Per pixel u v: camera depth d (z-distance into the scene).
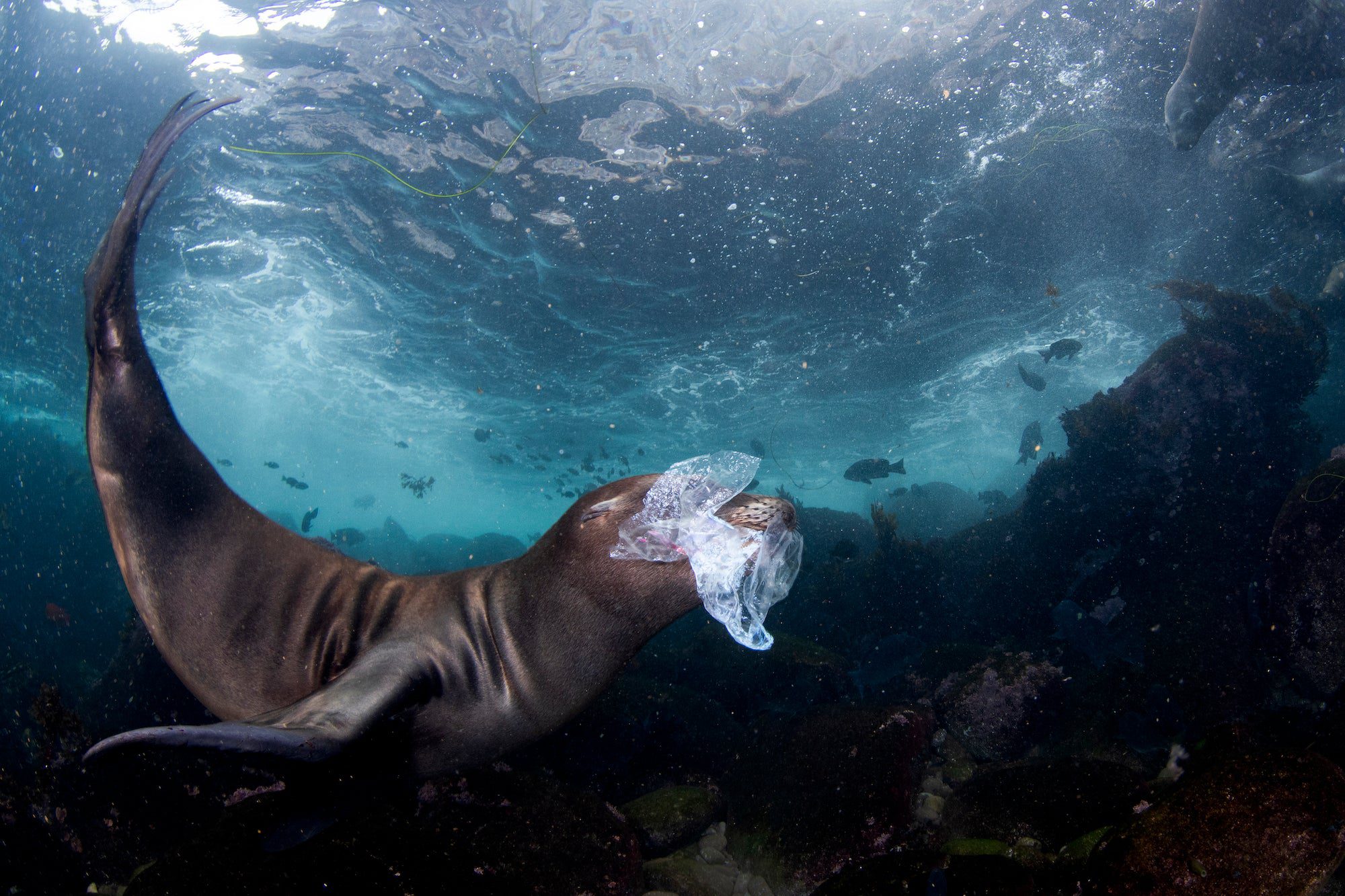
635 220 14.48
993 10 9.93
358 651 3.44
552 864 4.46
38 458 26.00
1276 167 13.66
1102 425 11.14
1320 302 16.30
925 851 3.98
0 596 17.02
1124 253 16.58
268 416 36.38
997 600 11.12
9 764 5.77
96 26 10.62
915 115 11.76
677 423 29.61
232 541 3.53
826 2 9.75
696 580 3.18
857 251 15.63
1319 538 7.30
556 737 6.55
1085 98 11.56
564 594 3.40
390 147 13.23
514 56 10.84
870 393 26.44
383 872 3.71
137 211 3.47
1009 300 18.91
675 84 11.20
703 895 4.99
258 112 12.41
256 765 2.29
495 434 32.75
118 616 17.61
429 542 29.78
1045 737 7.48
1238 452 10.33
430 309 19.31
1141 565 9.94
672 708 7.50
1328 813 3.19
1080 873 3.66
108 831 5.08
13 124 12.51
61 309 20.91
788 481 48.31
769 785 6.21
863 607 11.84
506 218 14.88
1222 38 8.48
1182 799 3.53
